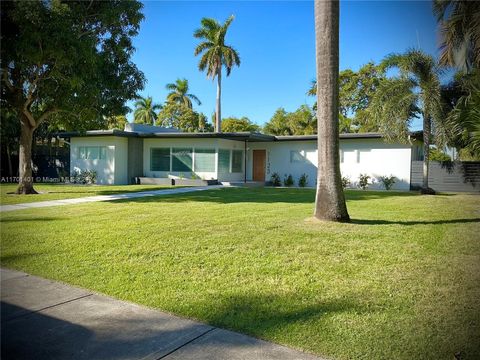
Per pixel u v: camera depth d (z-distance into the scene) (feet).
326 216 28.14
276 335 11.09
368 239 22.38
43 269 17.29
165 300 13.69
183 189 61.67
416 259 18.28
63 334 11.23
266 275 16.20
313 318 12.08
